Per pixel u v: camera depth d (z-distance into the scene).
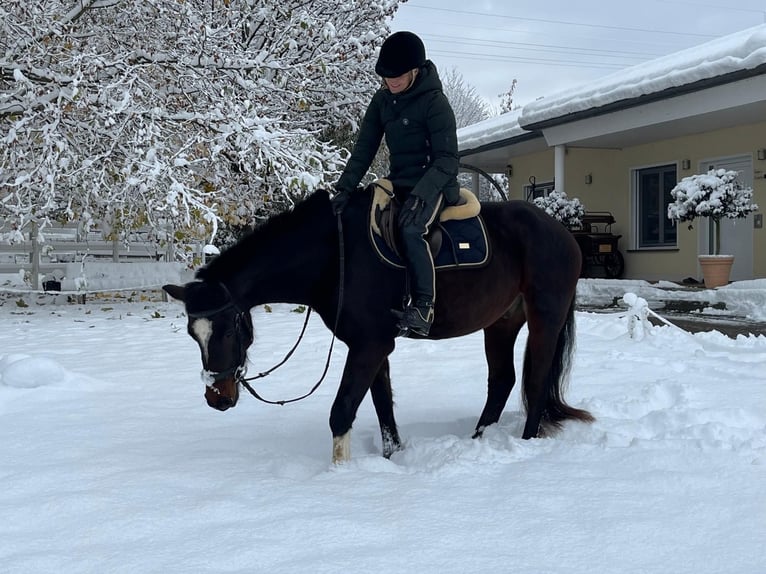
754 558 2.68
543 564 2.68
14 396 5.75
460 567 2.66
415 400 5.55
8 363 6.32
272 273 3.93
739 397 5.15
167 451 4.29
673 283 11.51
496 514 3.13
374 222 4.01
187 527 3.11
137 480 3.71
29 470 3.89
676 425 4.48
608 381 5.88
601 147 14.38
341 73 13.67
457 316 4.24
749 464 3.63
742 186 10.83
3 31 10.07
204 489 3.59
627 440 4.20
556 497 3.29
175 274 14.27
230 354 3.80
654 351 7.32
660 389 5.26
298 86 11.60
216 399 3.80
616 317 9.20
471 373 6.51
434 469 3.80
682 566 2.64
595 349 7.45
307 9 13.13
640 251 14.01
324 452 4.32
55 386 6.00
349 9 14.17
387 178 4.33
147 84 9.82
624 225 14.41
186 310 3.79
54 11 10.28
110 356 7.82
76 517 3.25
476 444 4.11
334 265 3.99
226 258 3.91
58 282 14.30
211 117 10.05
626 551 2.76
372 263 3.96
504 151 16.33
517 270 4.47
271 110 12.34
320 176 9.94
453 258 4.16
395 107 4.22
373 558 2.73
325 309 4.07
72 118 10.23
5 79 10.57
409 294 3.96
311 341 8.62
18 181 9.11
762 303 9.30
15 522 3.21
